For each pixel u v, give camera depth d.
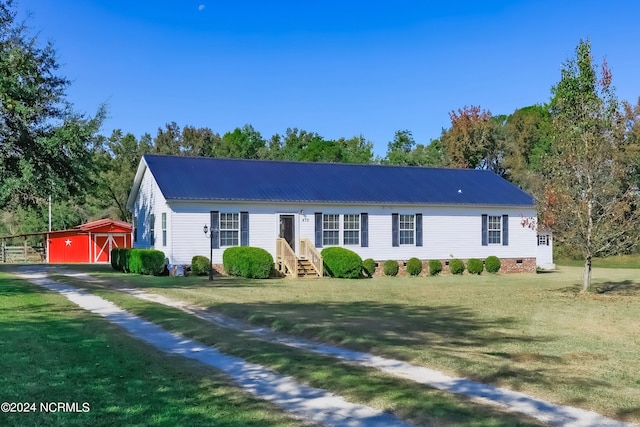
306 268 29.39
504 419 6.69
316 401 7.50
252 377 8.75
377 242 32.31
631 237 21.59
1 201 28.00
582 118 22.16
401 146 77.25
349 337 11.79
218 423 6.45
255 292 20.81
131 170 54.75
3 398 7.23
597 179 21.53
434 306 17.89
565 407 7.26
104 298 18.06
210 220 28.80
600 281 29.06
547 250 44.34
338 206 31.39
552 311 16.89
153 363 9.38
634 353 10.73
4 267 35.47
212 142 62.50
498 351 10.83
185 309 16.44
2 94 21.50
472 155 62.53
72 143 28.36
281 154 75.69
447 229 34.12
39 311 15.11
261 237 29.78
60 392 7.54
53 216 58.84
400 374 8.98
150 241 31.77
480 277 31.58
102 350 10.20
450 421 6.62
